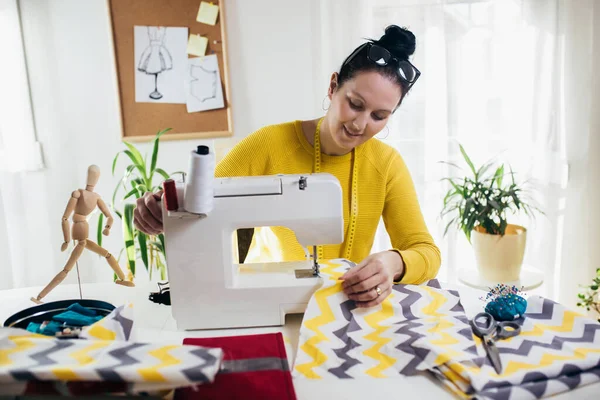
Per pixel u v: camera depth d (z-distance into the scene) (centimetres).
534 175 262
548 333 93
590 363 81
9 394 69
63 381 68
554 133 254
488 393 75
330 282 109
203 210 101
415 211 142
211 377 67
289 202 108
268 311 108
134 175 270
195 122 267
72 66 259
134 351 73
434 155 263
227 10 257
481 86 258
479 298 116
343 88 124
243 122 270
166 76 261
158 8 254
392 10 251
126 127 265
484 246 225
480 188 229
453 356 82
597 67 248
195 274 106
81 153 268
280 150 143
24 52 254
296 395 78
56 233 276
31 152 260
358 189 143
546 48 249
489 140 263
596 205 262
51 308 102
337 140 130
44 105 261
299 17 258
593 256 269
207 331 107
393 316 103
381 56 117
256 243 153
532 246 271
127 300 122
